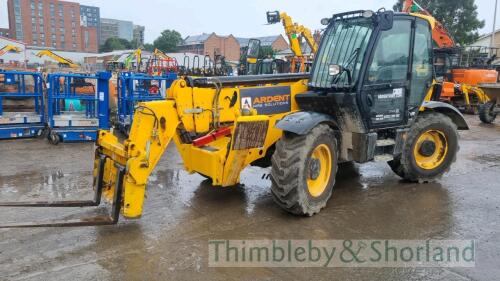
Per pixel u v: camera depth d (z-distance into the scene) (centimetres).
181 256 373
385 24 487
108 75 842
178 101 447
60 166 678
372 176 636
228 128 504
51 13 10762
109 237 409
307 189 457
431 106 586
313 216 471
